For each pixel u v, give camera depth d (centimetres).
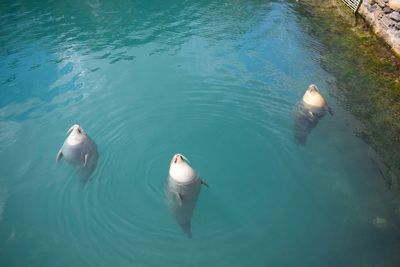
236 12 1373
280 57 1072
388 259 545
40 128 820
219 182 684
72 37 1217
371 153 736
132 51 1120
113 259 553
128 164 723
